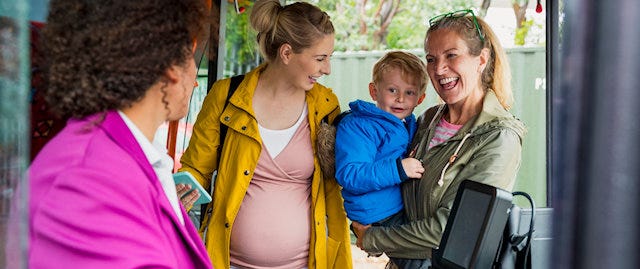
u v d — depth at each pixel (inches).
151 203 40.6
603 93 39.9
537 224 65.3
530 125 204.4
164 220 41.9
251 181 85.0
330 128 85.7
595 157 40.1
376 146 81.7
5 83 27.4
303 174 86.3
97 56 38.3
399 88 83.7
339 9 301.9
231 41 164.6
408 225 76.0
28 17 28.4
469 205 54.6
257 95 86.1
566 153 43.1
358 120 82.7
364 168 79.2
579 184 41.7
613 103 39.5
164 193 42.7
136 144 41.2
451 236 55.6
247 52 166.9
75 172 37.1
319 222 86.6
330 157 85.4
